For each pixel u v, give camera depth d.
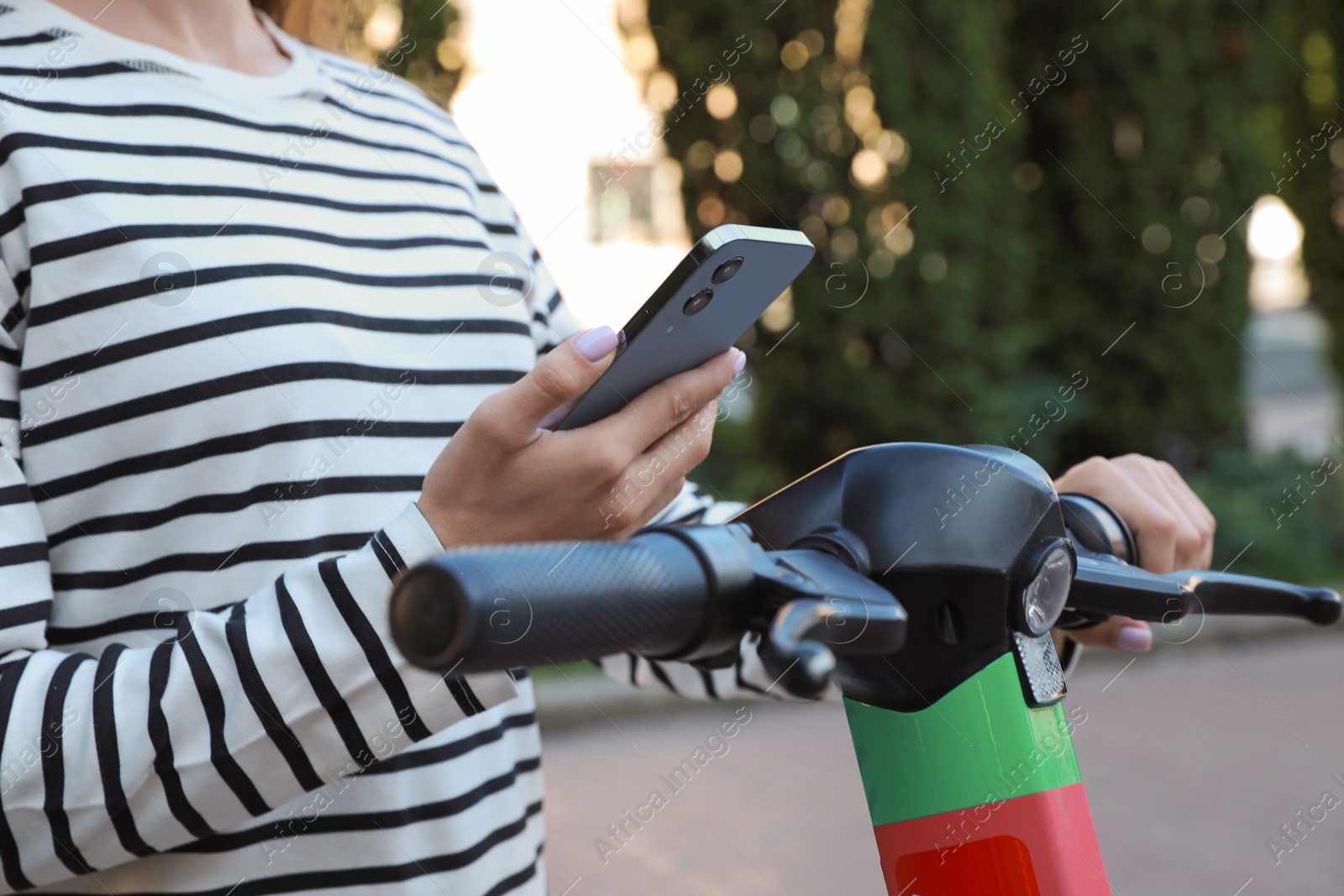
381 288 0.93
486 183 1.14
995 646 0.72
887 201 6.53
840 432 6.83
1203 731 4.71
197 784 0.67
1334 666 5.84
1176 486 0.91
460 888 0.87
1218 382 7.70
